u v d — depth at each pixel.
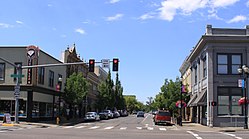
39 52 45.41
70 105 57.06
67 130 30.30
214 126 41.50
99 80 102.88
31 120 43.38
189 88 60.44
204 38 42.50
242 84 36.88
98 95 87.06
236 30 42.88
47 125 39.19
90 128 35.50
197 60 51.00
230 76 42.34
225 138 24.42
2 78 43.75
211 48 42.53
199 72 49.53
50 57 50.31
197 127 40.72
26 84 43.22
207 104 42.56
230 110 42.00
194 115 55.59
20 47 43.88
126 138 22.77
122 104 117.25
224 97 42.22
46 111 49.50
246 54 42.25
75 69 68.81
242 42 42.38
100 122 54.09
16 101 38.25
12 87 43.41
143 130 33.28
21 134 23.95
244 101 37.91
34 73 43.59
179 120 45.28
